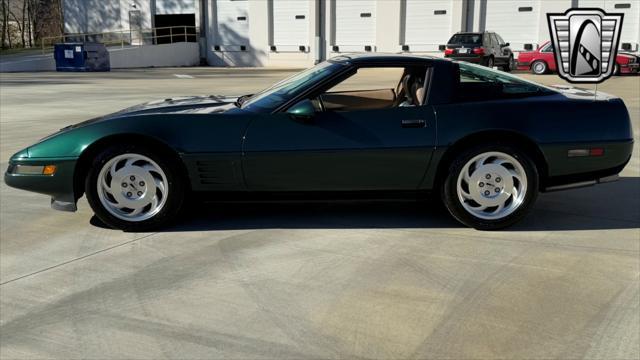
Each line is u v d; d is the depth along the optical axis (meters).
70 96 15.35
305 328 2.97
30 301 3.29
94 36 41.31
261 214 4.90
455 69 4.47
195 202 4.46
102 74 26.53
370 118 4.32
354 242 4.22
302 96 4.39
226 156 4.28
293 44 35.22
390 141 4.29
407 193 4.46
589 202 5.33
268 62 36.22
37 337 2.90
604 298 3.30
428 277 3.59
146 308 3.20
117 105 13.17
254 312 3.14
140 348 2.78
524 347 2.78
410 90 4.48
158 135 4.26
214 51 37.78
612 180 4.57
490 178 4.39
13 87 18.39
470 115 4.32
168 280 3.56
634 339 2.85
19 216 4.90
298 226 4.59
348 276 3.61
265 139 4.29
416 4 31.58
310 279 3.57
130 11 39.97
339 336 2.89
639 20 26.66
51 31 43.28
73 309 3.19
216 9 37.25
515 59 29.56
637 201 5.36
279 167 4.30
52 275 3.65
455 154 4.38
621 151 4.44
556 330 2.94
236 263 3.82
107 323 3.04
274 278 3.58
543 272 3.67
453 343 2.82
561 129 4.34
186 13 38.16
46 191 4.36
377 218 4.80
